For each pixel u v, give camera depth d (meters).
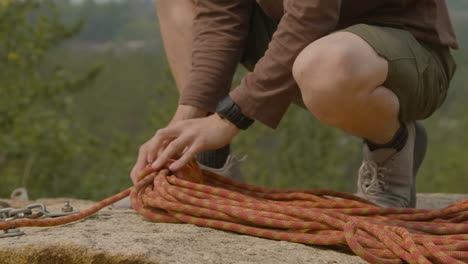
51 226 1.65
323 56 1.66
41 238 1.47
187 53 2.18
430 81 1.89
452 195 2.90
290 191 1.90
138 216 1.79
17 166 6.62
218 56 2.03
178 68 2.21
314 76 1.68
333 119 1.78
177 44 2.19
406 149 1.96
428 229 1.56
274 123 1.78
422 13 1.91
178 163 1.80
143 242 1.44
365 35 1.71
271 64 1.74
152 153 1.84
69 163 6.84
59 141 6.36
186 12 2.17
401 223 1.58
